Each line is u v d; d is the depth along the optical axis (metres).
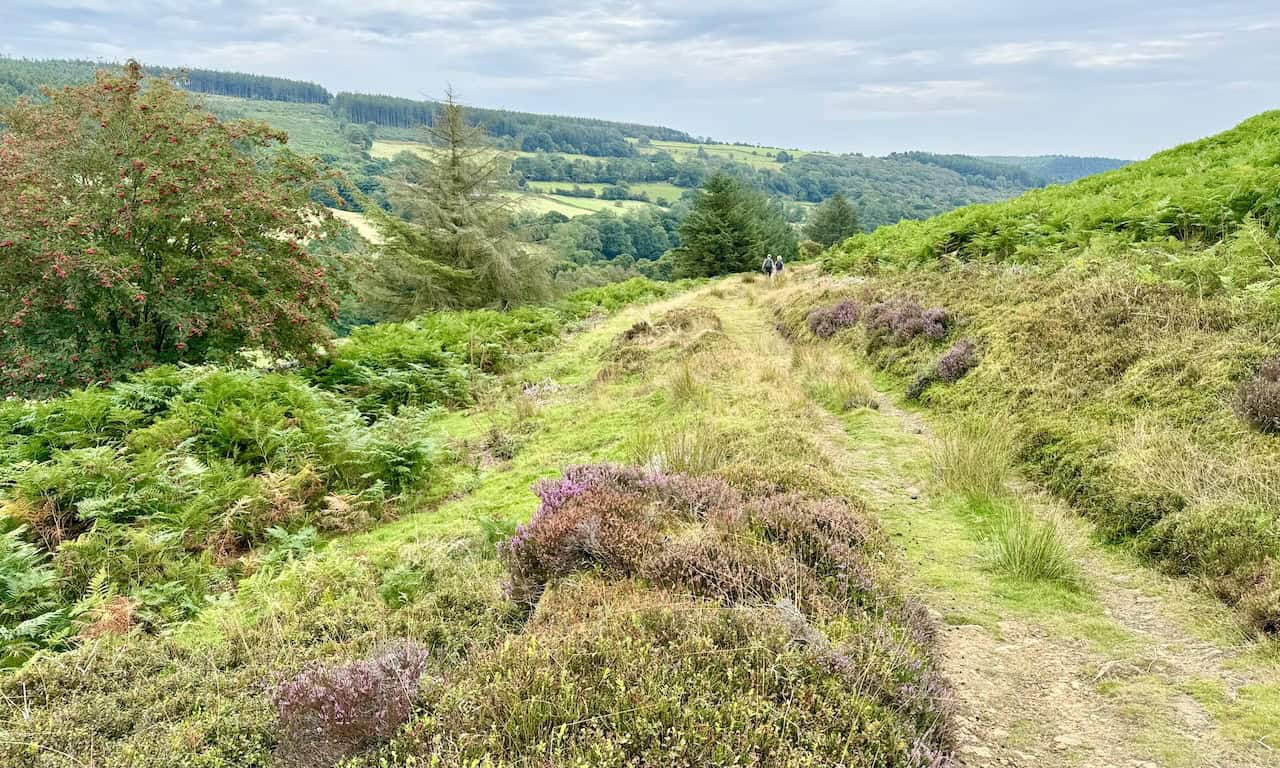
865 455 8.09
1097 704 3.68
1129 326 8.41
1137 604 4.70
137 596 5.68
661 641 3.58
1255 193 11.30
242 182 14.26
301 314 14.02
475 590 4.99
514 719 2.96
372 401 13.08
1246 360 6.62
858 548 5.10
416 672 3.58
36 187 12.34
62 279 12.02
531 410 11.86
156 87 14.09
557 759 2.69
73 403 9.36
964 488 6.70
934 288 13.80
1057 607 4.71
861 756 2.75
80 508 6.75
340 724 3.12
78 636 5.05
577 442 9.62
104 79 13.52
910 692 3.31
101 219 12.77
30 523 6.89
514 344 19.67
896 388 10.84
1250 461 5.39
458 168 29.42
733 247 52.75
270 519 7.31
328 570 5.66
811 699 3.05
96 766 3.23
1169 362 7.29
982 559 5.45
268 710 3.61
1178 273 9.45
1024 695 3.79
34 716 3.64
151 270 13.21
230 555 6.92
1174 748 3.29
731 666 3.27
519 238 30.66
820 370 11.87
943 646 4.28
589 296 32.66
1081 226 14.10
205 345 14.12
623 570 4.57
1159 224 12.11
